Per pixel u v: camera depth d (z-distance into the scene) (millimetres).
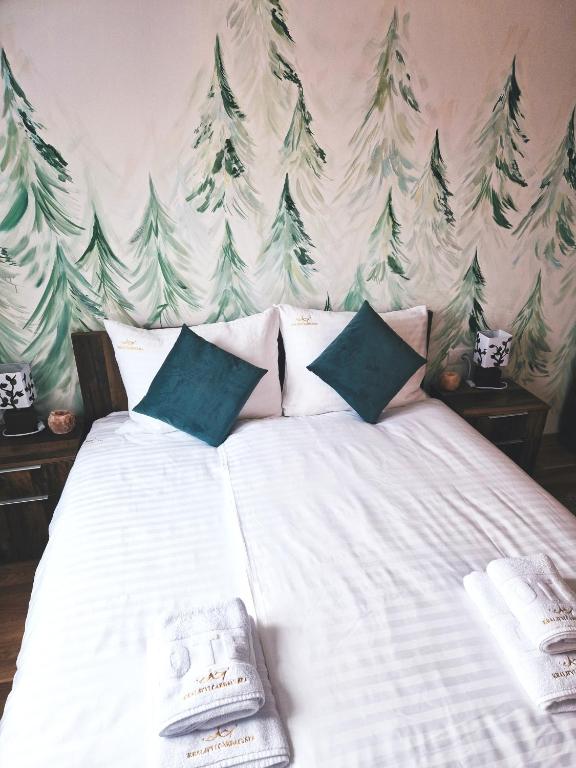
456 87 2258
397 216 2424
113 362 2305
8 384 2137
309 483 1801
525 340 2871
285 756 1005
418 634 1258
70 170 2053
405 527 1604
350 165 2287
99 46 1919
